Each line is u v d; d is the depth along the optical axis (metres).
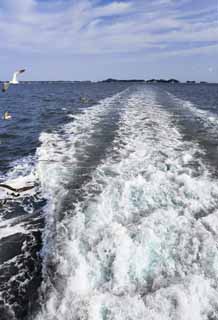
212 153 10.40
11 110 27.08
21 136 15.12
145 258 4.74
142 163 9.19
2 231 6.15
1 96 49.69
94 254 4.89
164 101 30.30
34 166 10.12
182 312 3.76
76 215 6.22
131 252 4.84
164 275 4.43
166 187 7.29
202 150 10.74
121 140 12.11
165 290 4.08
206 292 4.05
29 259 5.26
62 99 40.69
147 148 10.84
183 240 5.14
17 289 4.61
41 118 21.14
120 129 14.43
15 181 8.47
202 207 6.36
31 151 12.17
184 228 5.49
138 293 4.13
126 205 6.41
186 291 4.04
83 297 4.09
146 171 8.47
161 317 3.70
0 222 6.52
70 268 4.70
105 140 12.25
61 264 4.86
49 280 4.64
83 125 16.27
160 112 20.66
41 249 5.48
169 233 5.33
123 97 36.34
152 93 46.16
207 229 5.48
